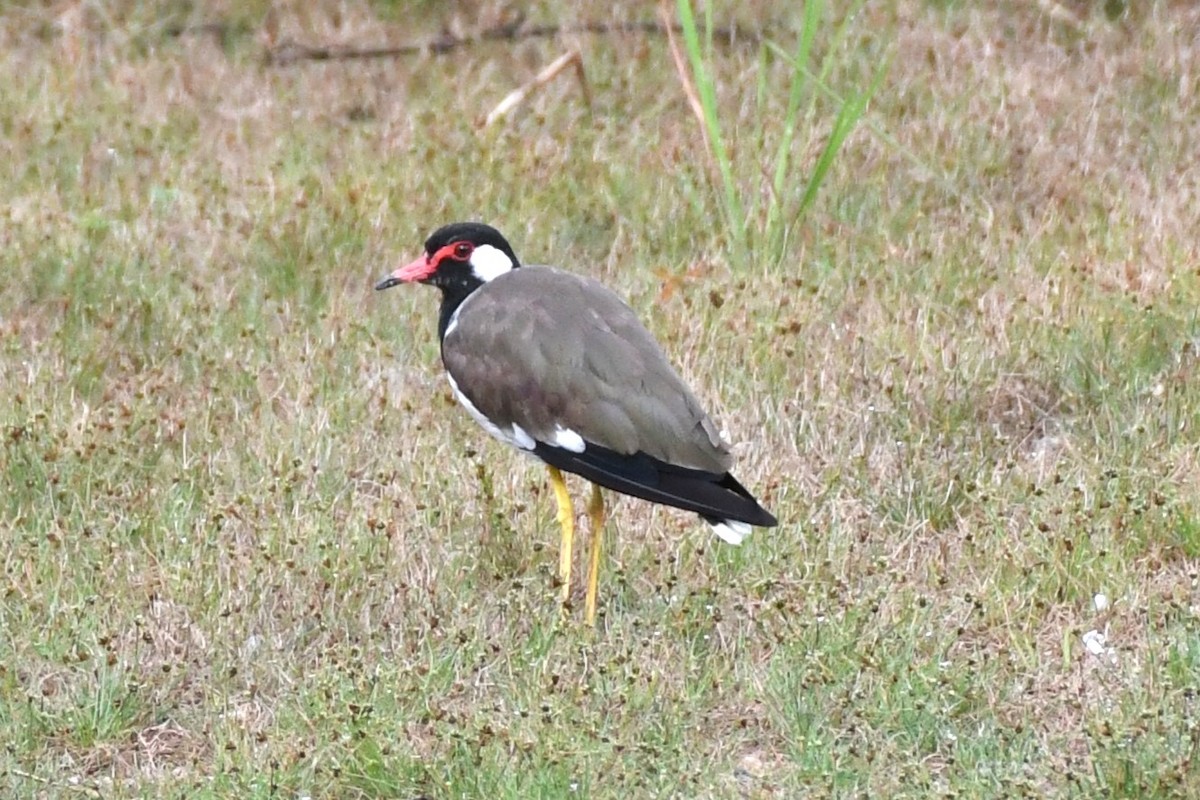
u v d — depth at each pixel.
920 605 10.92
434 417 13.34
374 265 15.60
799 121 17.64
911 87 18.34
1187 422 12.71
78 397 13.76
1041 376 13.44
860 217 16.14
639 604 11.43
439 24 20.98
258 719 10.23
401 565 11.54
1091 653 10.48
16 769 9.75
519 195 16.59
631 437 10.68
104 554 11.66
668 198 16.47
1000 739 9.75
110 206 16.77
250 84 19.42
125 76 19.59
